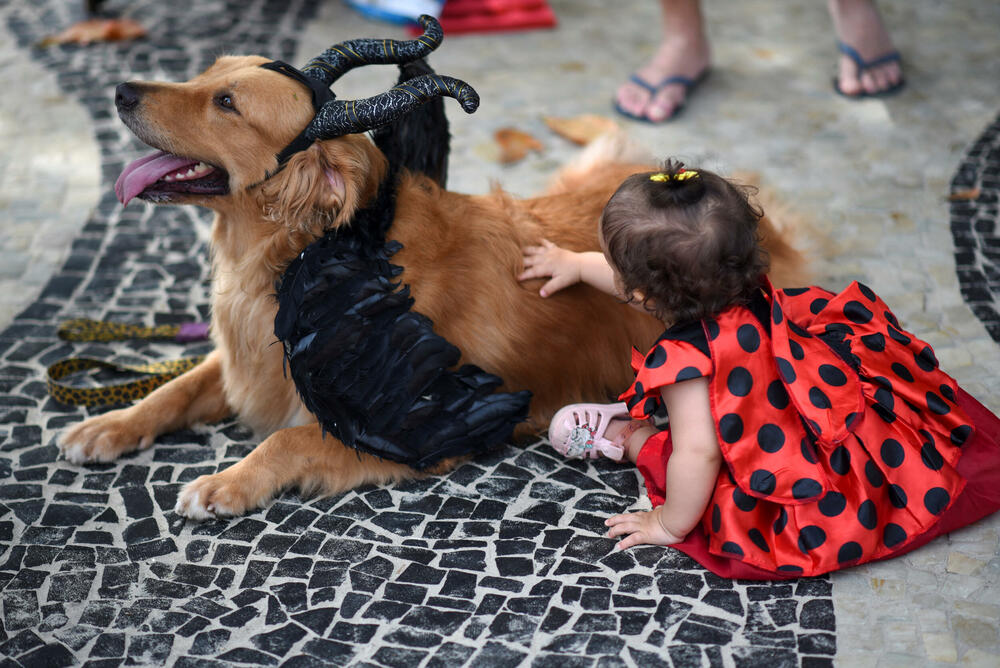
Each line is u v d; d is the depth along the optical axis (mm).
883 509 2697
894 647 2500
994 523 2863
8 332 3951
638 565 2818
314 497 3137
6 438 3398
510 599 2717
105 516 3061
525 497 3107
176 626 2660
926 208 4543
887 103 5477
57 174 5004
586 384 3438
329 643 2590
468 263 3150
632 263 2688
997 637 2512
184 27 6410
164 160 2973
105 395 3531
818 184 4762
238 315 3102
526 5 6586
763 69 5926
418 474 3188
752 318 2736
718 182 2672
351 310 2832
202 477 3070
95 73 5902
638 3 6910
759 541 2701
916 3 6703
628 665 2490
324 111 2779
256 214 2975
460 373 3016
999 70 5770
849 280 4062
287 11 6633
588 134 5168
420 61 3197
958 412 2783
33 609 2721
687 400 2701
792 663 2473
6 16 6711
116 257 4426
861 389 2748
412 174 3195
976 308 3865
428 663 2518
